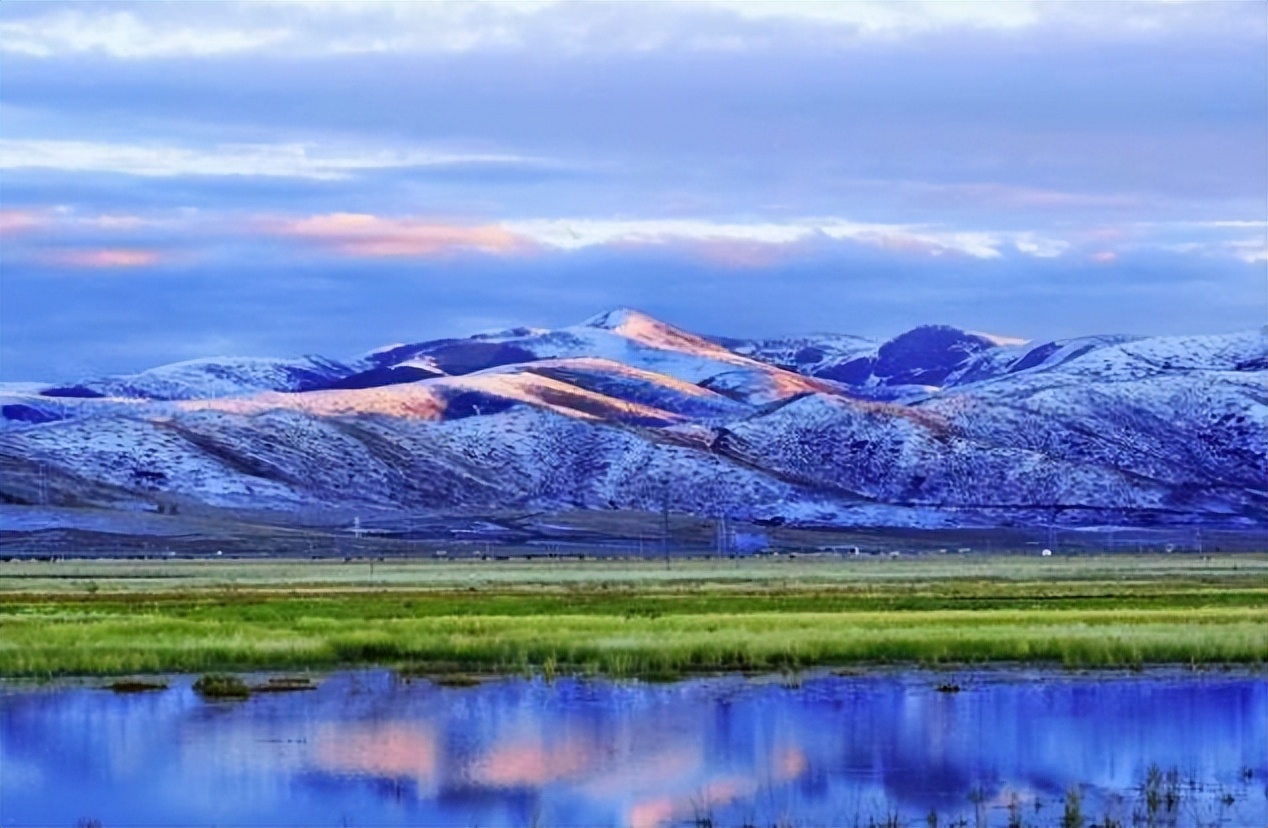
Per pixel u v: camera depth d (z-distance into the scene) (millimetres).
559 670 93250
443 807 60562
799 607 140875
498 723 76312
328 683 88812
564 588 188500
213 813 59750
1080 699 82188
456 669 94062
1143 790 61500
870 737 72500
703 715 78062
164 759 68562
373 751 69750
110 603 150625
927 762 67312
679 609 138375
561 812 59594
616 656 92688
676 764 67125
